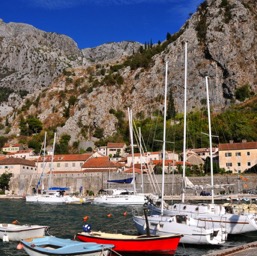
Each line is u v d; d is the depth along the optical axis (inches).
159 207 1599.4
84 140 6983.3
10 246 1130.0
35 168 4744.1
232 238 1277.1
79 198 3097.9
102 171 4104.3
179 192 3440.0
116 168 4301.2
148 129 5487.2
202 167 4015.8
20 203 3019.2
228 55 6993.1
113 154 5605.3
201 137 5002.5
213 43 7175.2
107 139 6668.3
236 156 4089.6
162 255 1003.3
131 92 7741.1
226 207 1401.3
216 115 6043.3
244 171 4005.9
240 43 7150.6
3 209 2464.3
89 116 7470.5
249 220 1279.5
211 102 6776.6
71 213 2186.3
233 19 7391.7
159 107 7145.7
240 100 6574.8
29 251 900.0
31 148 6638.8
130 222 1720.0
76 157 4751.5
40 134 7214.6
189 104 6909.5
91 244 906.7
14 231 1197.1
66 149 6446.9
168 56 7770.7
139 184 3548.2
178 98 7057.1
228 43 7106.3
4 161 4488.2
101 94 7810.0
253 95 6653.5
